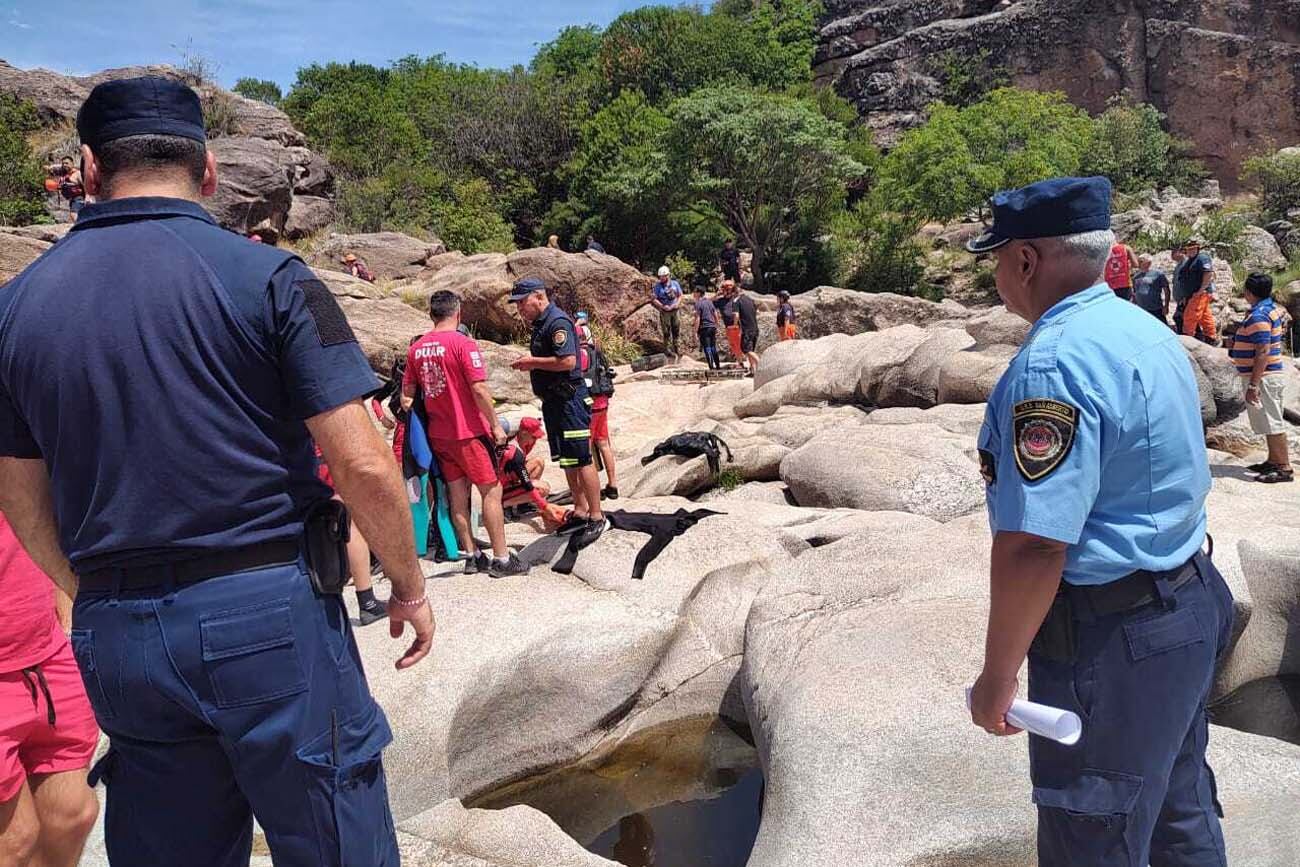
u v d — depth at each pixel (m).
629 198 32.22
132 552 1.89
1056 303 2.21
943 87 40.06
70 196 16.84
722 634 5.51
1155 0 36.56
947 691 3.98
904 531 5.71
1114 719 2.13
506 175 37.25
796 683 4.34
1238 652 5.30
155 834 2.08
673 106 32.59
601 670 5.16
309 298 1.95
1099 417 2.01
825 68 44.06
